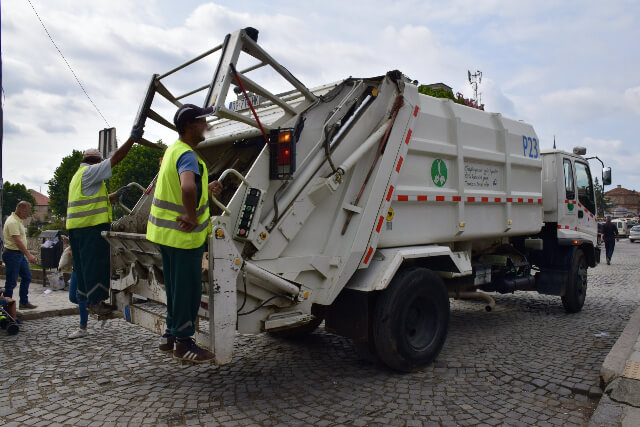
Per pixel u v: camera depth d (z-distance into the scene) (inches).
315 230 156.9
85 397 145.8
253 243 139.0
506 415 135.0
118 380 161.0
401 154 177.8
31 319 255.1
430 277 180.7
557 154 287.1
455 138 208.5
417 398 147.2
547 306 303.1
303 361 185.2
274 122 149.3
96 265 171.6
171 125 172.4
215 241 128.7
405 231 187.3
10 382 158.6
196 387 155.0
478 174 224.5
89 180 168.1
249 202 137.5
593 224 325.1
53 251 346.6
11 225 254.7
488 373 170.6
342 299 173.8
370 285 163.6
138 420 129.4
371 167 169.5
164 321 147.6
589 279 441.4
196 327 136.9
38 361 181.6
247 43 136.7
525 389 155.1
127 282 164.2
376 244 169.8
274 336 223.5
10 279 258.7
